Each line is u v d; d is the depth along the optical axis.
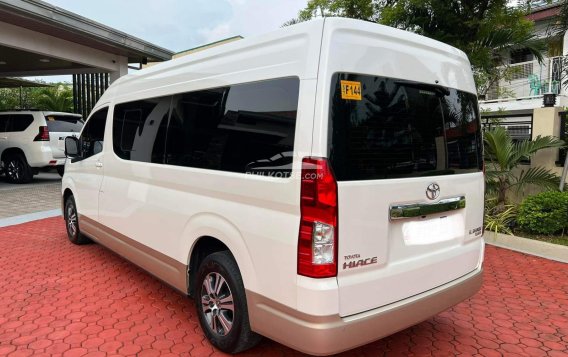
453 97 3.31
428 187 3.00
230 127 3.14
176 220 3.66
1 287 4.66
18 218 7.88
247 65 3.05
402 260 2.88
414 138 2.96
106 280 4.87
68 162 6.19
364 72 2.68
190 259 3.59
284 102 2.71
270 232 2.72
